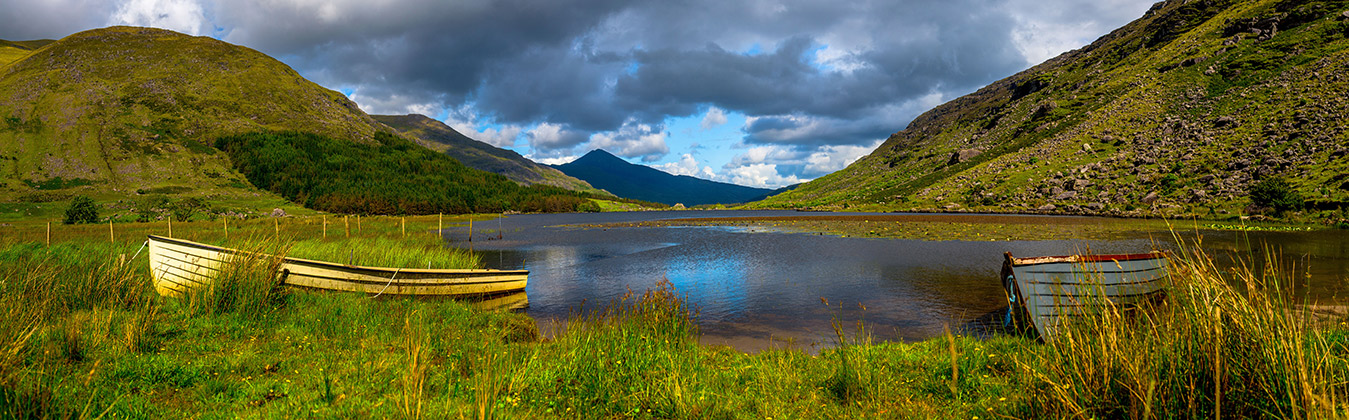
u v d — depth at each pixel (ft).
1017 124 583.99
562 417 18.85
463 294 55.01
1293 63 368.68
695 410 18.90
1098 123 422.00
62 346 23.95
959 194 376.48
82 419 16.31
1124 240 122.42
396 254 75.41
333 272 50.08
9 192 527.81
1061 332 19.84
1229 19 523.70
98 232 142.51
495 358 24.27
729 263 92.38
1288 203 167.73
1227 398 14.51
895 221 229.66
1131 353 16.22
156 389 21.11
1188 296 16.80
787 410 19.39
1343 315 31.53
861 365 23.35
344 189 602.85
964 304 51.52
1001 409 17.94
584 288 68.44
